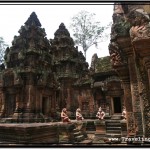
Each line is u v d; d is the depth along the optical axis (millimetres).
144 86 4852
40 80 21219
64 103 29016
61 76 29500
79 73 32750
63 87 29531
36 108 20422
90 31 35844
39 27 24594
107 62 28078
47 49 25000
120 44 5566
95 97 26719
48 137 12250
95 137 16531
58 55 31172
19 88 20375
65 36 32094
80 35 36219
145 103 4785
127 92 6164
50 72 23016
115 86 24578
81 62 33969
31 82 20562
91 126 21422
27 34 23188
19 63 21891
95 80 27656
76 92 29875
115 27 5641
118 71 6242
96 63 29000
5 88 21203
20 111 19812
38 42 23344
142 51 4426
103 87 25344
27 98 20062
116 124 18578
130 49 5426
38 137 11016
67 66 30281
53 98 23781
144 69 4863
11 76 20875
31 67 20844
